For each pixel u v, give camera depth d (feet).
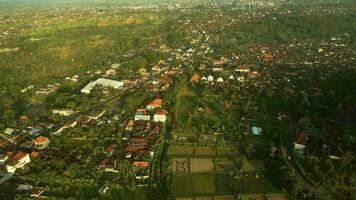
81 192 515.50
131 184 531.50
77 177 547.49
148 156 601.62
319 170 540.11
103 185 529.86
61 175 546.26
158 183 535.60
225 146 634.43
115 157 602.03
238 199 495.82
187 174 558.56
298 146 609.42
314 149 599.57
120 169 567.59
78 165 568.82
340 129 645.92
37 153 613.11
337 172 524.93
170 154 614.34
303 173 542.16
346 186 505.66
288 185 517.96
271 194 508.94
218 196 507.71
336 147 584.81
